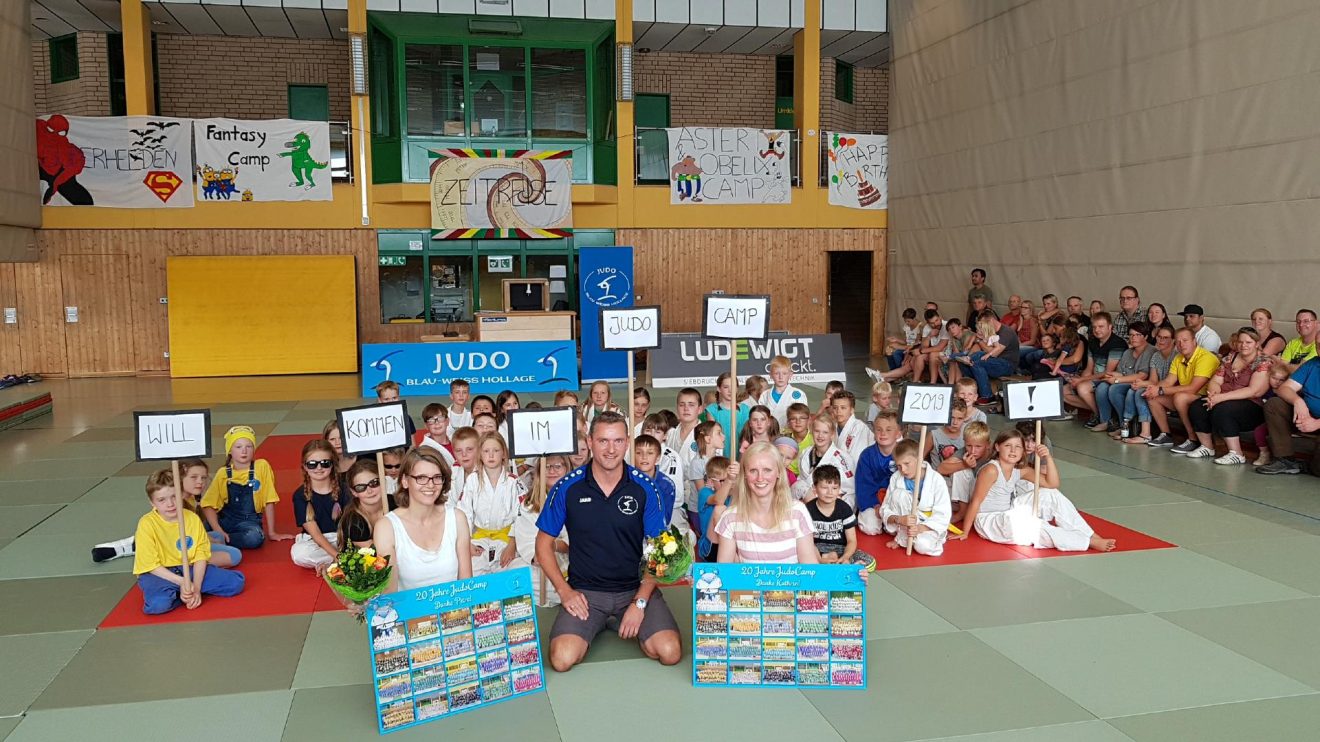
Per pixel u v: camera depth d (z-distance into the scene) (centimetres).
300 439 1118
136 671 490
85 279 1688
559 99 1745
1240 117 1105
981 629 541
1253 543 698
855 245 1938
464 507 592
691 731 424
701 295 1880
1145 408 1073
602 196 1791
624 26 1789
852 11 1873
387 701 425
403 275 1812
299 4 1686
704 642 470
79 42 1809
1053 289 1447
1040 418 686
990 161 1585
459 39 1697
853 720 435
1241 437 1076
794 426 767
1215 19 1134
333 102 1919
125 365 1717
